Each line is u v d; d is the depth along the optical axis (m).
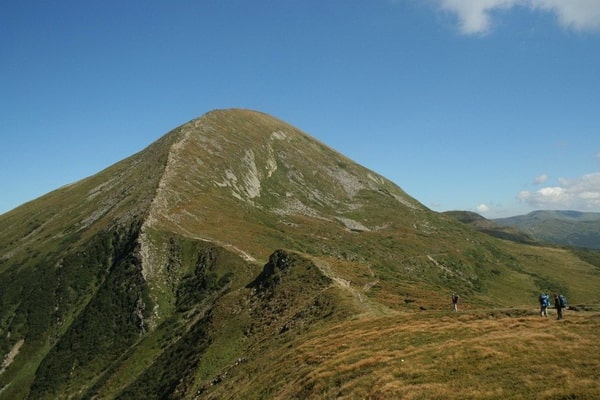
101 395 72.94
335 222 196.00
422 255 179.62
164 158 169.62
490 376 24.78
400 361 29.84
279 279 72.94
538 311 40.75
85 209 155.62
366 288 70.19
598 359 24.66
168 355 73.44
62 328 99.94
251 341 58.28
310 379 31.39
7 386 87.56
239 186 178.62
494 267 199.00
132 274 103.56
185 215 128.25
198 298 92.19
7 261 133.25
